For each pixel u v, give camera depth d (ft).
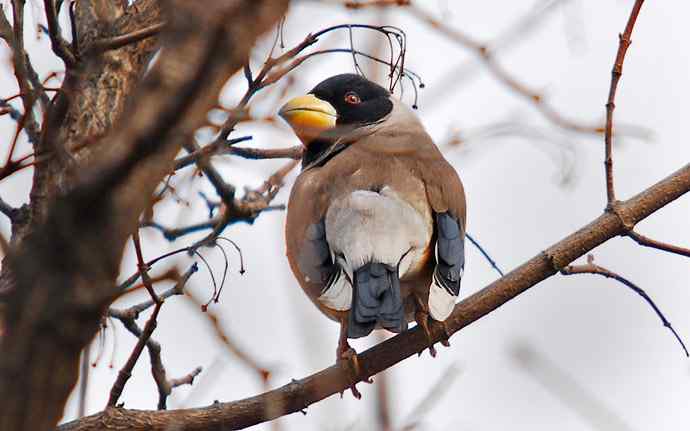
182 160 23.45
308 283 33.73
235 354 18.06
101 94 29.27
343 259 33.35
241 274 26.73
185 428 27.07
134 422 26.63
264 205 31.96
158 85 13.44
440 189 35.14
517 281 30.96
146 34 24.52
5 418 13.73
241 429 27.48
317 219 34.63
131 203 13.87
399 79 28.48
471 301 31.32
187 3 13.19
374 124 39.09
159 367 30.55
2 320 14.12
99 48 24.38
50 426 14.02
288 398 28.66
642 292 30.22
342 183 35.04
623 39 29.25
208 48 13.11
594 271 30.40
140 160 13.67
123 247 14.15
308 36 24.17
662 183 30.53
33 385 13.83
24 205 27.94
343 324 33.32
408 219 33.88
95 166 13.84
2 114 23.62
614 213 30.30
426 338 31.17
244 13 13.00
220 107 19.38
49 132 22.38
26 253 13.99
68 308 13.89
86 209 13.79
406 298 34.55
